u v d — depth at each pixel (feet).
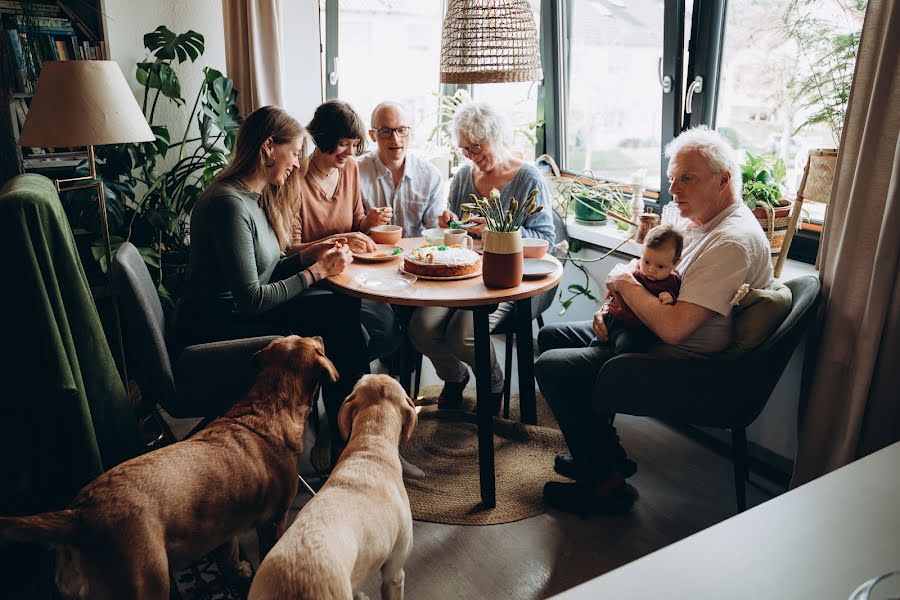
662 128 9.91
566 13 11.37
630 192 10.75
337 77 12.49
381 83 13.30
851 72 7.68
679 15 9.10
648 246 6.73
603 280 10.54
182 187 11.11
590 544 6.82
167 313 9.98
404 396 5.54
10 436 6.86
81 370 6.36
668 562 3.23
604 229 10.57
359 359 8.02
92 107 7.82
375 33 12.89
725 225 6.63
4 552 6.41
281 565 3.82
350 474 4.75
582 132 11.81
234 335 7.32
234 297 7.09
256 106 11.02
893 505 3.63
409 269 7.54
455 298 6.64
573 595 3.03
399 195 9.80
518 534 6.97
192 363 6.56
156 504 4.53
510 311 8.90
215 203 7.01
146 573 4.42
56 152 9.86
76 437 6.16
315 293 8.02
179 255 10.85
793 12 8.13
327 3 11.98
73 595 4.38
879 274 6.10
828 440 6.84
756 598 3.02
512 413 9.43
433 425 9.00
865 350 6.29
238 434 5.26
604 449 7.26
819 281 6.72
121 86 8.15
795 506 3.63
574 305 11.16
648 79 10.16
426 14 13.32
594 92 11.28
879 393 6.45
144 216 10.45
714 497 7.59
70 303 6.23
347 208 9.39
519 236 7.00
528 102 12.66
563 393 7.11
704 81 9.24
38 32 9.66
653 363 6.42
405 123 9.36
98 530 4.31
